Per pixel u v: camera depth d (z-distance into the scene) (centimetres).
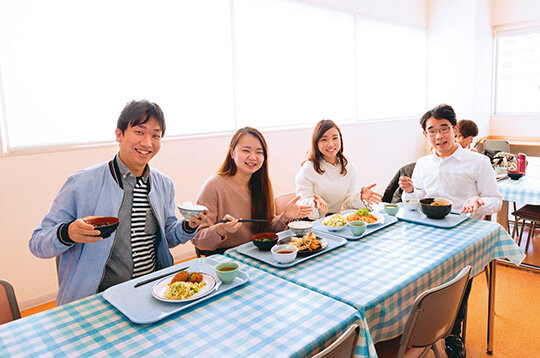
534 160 401
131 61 303
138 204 156
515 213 322
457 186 229
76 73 277
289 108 425
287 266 147
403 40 575
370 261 150
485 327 230
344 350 100
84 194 146
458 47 581
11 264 256
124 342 102
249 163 189
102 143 291
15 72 252
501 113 621
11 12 248
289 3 410
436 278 145
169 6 320
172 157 325
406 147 597
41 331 109
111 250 146
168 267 154
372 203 237
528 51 580
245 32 374
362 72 513
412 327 124
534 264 310
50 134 269
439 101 615
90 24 280
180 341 102
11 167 250
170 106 328
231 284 133
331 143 236
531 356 203
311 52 441
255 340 101
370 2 508
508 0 581
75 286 144
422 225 193
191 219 155
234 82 368
